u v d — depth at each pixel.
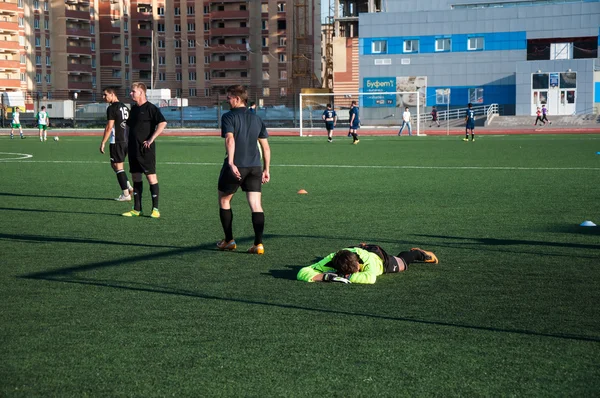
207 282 6.63
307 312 5.56
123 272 7.09
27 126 71.69
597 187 14.66
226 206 8.16
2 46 93.50
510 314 5.49
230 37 102.88
